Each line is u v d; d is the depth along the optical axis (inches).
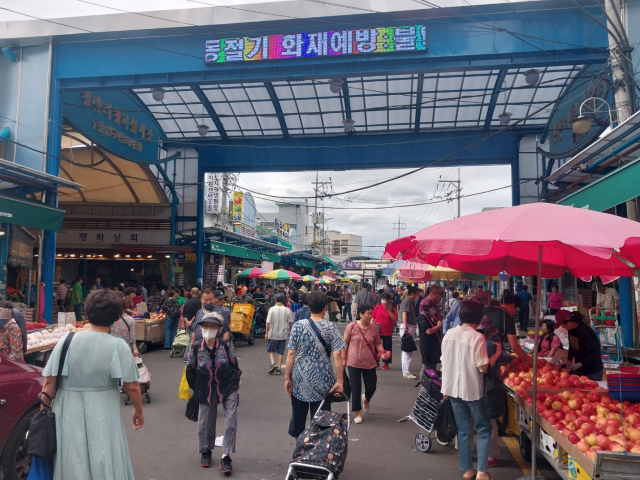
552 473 204.5
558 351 279.0
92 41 593.9
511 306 265.0
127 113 742.5
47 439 124.3
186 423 272.5
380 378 412.8
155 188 892.0
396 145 844.6
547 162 781.3
